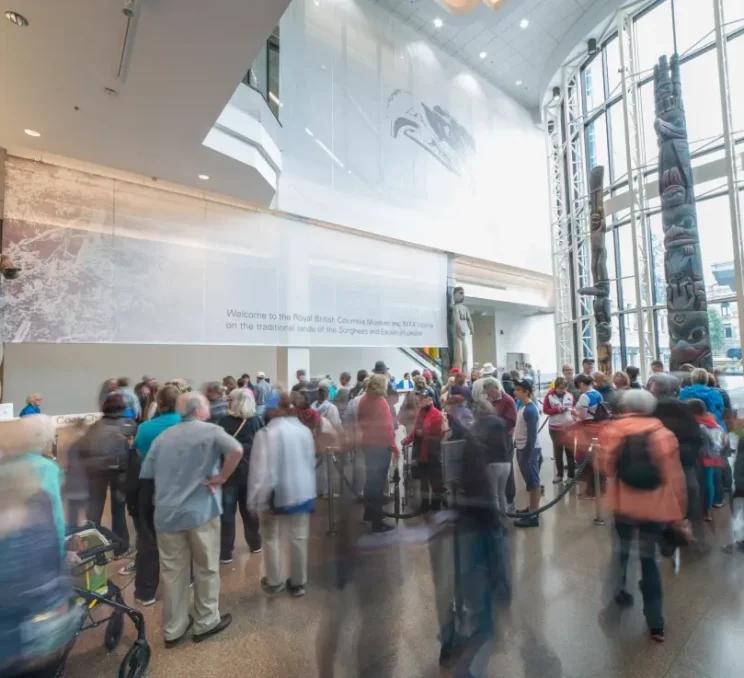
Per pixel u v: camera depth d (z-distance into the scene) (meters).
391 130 11.38
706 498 3.70
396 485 4.00
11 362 7.27
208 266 7.81
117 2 3.21
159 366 8.88
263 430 3.03
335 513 4.04
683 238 7.62
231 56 3.86
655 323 10.12
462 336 12.53
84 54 3.79
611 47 11.80
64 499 3.30
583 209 12.97
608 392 4.86
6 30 3.47
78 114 4.82
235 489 3.43
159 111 4.77
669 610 2.62
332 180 9.90
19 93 4.41
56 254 6.30
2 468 1.41
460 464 2.20
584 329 13.27
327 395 4.81
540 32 12.48
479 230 13.77
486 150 14.31
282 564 3.30
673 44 9.84
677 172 7.77
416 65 12.23
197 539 2.45
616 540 2.61
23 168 6.10
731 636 2.37
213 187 7.29
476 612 2.08
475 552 2.11
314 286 9.45
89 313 6.54
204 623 2.45
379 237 10.87
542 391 18.38
